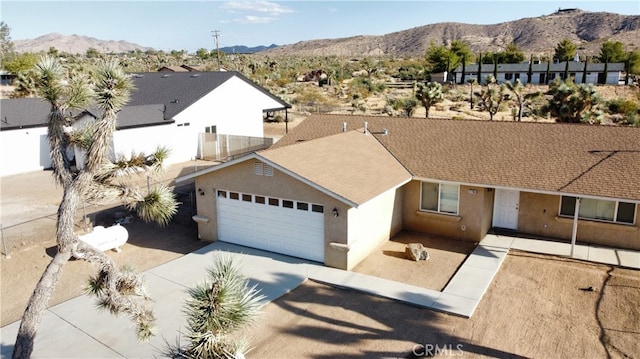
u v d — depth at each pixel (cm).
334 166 1664
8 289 1402
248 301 625
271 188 1609
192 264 1566
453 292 1342
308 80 9719
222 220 1764
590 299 1309
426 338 1124
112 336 1152
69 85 753
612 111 5441
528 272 1488
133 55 14775
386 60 17388
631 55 10062
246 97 3822
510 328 1163
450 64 10256
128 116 3056
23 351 670
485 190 1728
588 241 1708
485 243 1722
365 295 1348
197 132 3453
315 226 1554
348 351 1074
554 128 1905
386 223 1766
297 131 2439
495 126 2009
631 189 1498
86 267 1548
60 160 727
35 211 2167
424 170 1812
